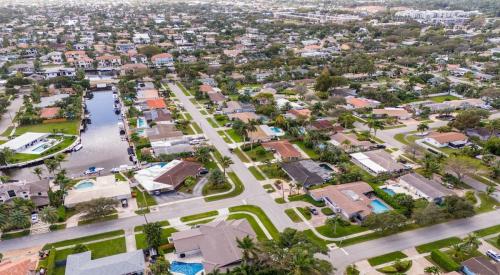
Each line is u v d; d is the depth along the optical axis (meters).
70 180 125.50
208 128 174.75
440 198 115.25
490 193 117.38
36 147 154.00
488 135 164.00
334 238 99.25
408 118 190.88
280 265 78.81
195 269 87.81
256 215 108.94
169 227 103.12
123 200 115.56
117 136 170.50
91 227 103.50
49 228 102.88
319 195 115.94
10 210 103.12
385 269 87.75
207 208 112.50
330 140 161.25
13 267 83.62
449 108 195.50
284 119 172.75
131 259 87.00
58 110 188.12
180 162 135.25
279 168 134.38
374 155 143.50
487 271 83.44
